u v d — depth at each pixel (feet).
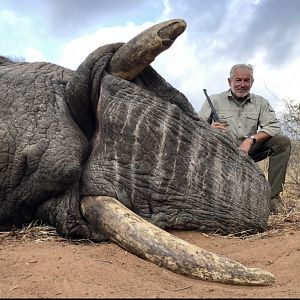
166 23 4.99
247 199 5.87
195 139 5.44
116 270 3.92
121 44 5.42
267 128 8.00
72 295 3.31
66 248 4.56
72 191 5.16
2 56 6.25
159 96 5.42
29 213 5.44
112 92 5.27
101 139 5.29
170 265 4.17
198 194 5.41
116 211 4.79
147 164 5.20
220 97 8.30
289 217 7.47
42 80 5.55
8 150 5.10
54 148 5.09
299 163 11.03
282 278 4.22
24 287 3.52
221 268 4.03
